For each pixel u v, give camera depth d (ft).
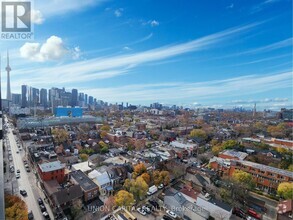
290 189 166.09
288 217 136.26
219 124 636.48
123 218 132.77
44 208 136.98
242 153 276.21
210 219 140.15
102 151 282.15
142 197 163.02
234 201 161.79
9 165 211.00
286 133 465.06
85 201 152.46
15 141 316.40
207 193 173.88
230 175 204.74
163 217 139.95
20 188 164.04
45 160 210.38
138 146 304.30
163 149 295.89
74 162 239.09
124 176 196.75
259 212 155.53
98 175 181.78
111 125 540.93
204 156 281.54
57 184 164.96
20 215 112.27
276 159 254.68
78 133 376.27
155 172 191.31
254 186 187.42
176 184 195.31
